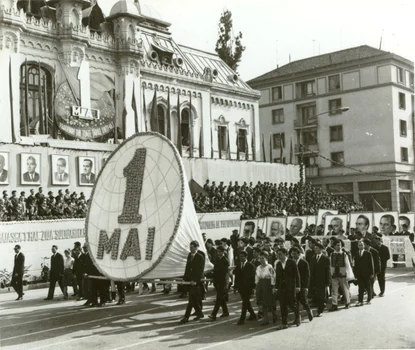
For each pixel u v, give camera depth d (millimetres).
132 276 15094
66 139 32875
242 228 27656
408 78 58812
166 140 15961
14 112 30516
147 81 40156
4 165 26156
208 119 45719
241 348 10781
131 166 16297
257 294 13281
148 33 45094
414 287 19328
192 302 13789
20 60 31953
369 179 57125
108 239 16062
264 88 67438
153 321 14062
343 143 59562
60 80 33844
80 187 29609
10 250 21891
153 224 15297
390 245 26438
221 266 14102
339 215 27469
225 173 38969
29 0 34469
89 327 13469
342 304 16219
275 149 66125
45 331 13125
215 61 53094
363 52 59781
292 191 42844
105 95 35812
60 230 23875
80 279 18688
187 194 15305
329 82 61188
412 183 58062
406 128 57719
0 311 16406
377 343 10867
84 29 34625
